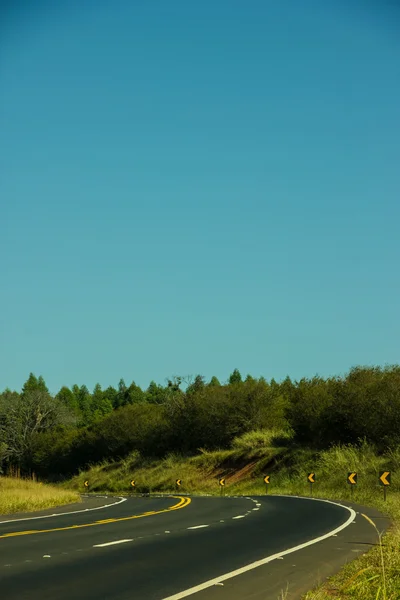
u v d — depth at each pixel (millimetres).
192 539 15789
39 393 109688
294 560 12695
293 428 54344
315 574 11320
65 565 11750
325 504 28734
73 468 92938
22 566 11562
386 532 17406
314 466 45938
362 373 50000
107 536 16328
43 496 31531
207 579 10680
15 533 17000
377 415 44938
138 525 19453
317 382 54969
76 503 33562
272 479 48781
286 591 9820
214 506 29047
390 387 45125
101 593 9430
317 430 51281
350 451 43938
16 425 104062
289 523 19906
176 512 25234
